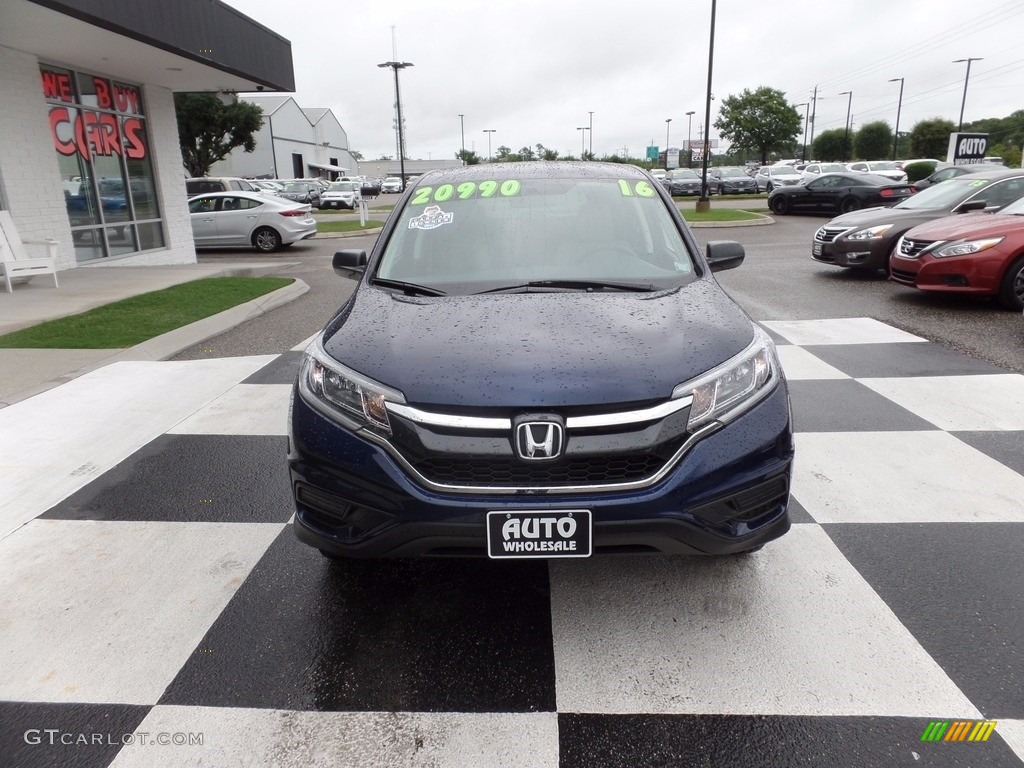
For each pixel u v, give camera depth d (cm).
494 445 227
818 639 251
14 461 416
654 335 259
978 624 257
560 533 227
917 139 6406
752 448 238
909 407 475
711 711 220
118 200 1288
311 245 1794
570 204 366
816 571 292
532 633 259
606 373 235
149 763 204
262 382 559
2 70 1020
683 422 232
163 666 246
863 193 2092
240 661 247
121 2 930
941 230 804
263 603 281
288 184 3778
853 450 409
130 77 1280
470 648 252
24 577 300
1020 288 743
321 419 249
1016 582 281
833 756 203
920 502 347
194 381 564
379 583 293
